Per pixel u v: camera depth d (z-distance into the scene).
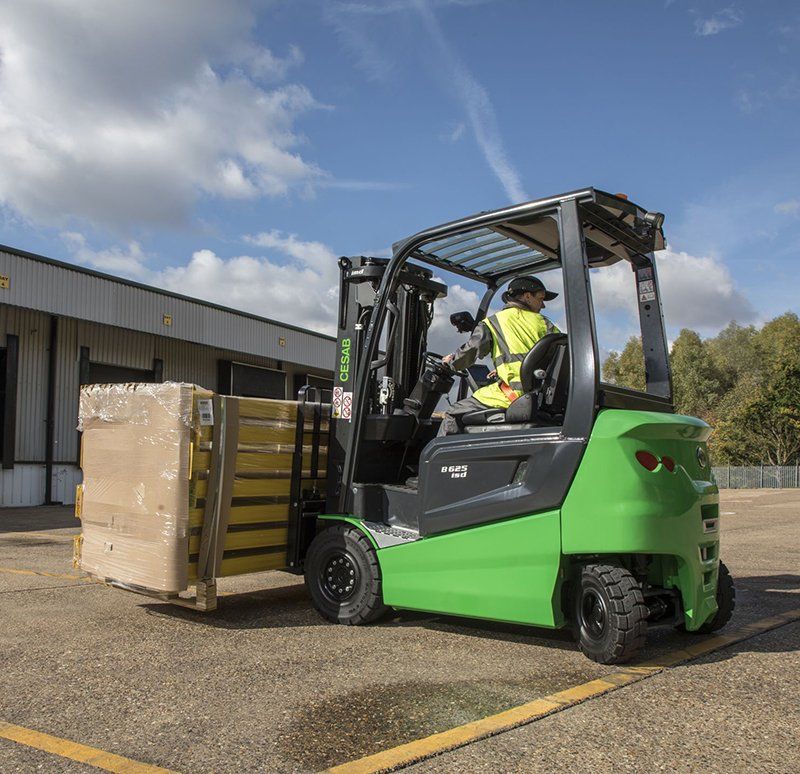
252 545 4.96
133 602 5.34
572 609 4.00
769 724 2.91
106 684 3.43
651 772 2.47
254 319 24.39
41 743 2.73
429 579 4.35
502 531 4.05
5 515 15.67
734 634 4.43
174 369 23.41
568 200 4.04
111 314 19.66
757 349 69.25
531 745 2.69
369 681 3.47
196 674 3.58
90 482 5.23
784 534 11.30
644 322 4.83
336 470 5.18
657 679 3.50
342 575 4.77
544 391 4.30
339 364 5.24
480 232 4.63
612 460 3.70
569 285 3.97
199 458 4.66
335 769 2.48
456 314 5.55
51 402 19.52
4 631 4.46
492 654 3.97
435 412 5.47
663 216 4.34
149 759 2.58
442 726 2.88
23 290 17.58
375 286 5.26
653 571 4.14
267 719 2.97
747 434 45.31
